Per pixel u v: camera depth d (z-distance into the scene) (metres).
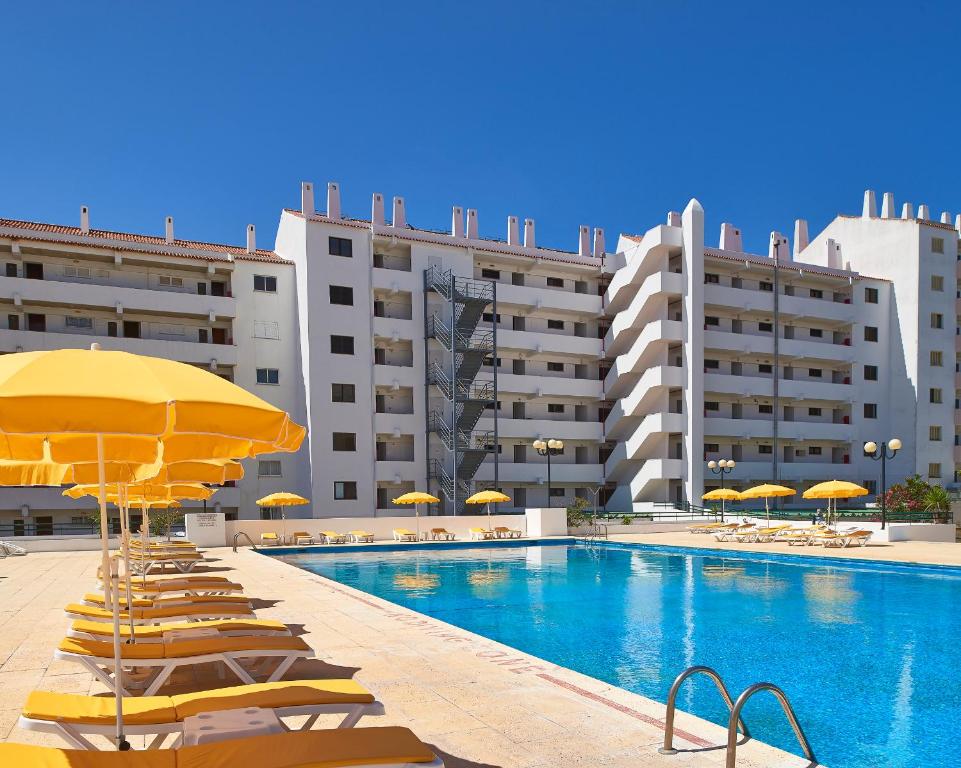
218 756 3.55
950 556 20.67
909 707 7.61
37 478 6.45
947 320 53.72
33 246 35.16
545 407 49.31
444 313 44.75
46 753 3.50
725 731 5.61
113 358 4.27
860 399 52.62
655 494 47.03
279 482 39.47
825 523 29.28
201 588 11.09
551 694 6.66
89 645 5.94
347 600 12.74
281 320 40.53
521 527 32.88
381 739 3.77
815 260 58.16
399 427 42.50
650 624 12.51
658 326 45.53
